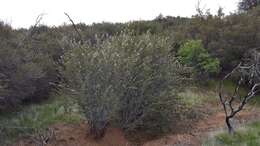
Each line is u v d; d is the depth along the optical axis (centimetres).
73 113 1077
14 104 1124
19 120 1041
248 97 948
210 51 1542
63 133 977
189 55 1455
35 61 1278
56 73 1293
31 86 1166
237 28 1580
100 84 906
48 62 1304
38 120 1055
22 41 1346
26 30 1708
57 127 1014
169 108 1048
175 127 1062
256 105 1276
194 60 1456
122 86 931
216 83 1466
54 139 936
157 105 1024
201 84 1448
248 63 1342
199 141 905
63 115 1078
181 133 1021
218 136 888
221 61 1507
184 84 1219
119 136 984
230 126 905
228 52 1502
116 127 1015
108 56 914
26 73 1128
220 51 1513
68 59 940
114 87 918
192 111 1151
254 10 1844
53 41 1562
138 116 1035
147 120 1041
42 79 1241
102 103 912
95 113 930
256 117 1073
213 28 1666
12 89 1093
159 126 1045
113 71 911
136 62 971
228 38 1552
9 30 1365
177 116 1091
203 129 1027
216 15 1794
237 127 946
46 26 1873
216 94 1370
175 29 1934
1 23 1380
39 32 1791
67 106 1044
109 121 1019
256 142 821
